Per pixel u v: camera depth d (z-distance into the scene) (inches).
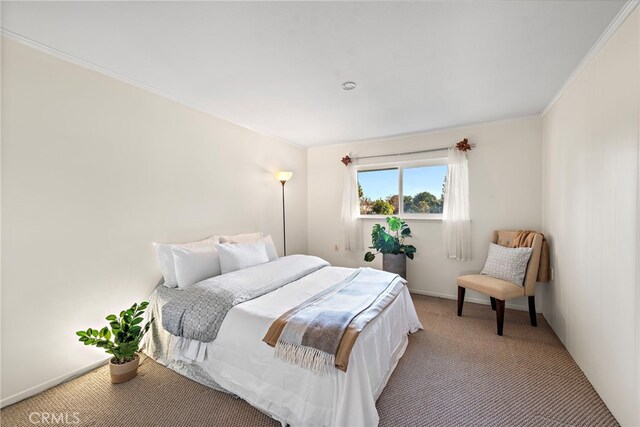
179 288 89.8
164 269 93.9
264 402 63.2
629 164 56.5
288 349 60.0
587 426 59.8
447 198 139.5
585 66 76.8
